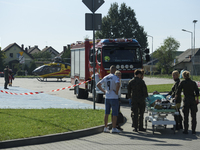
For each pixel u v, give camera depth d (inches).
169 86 1179.3
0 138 279.1
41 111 458.0
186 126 336.2
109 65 609.9
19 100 660.7
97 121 378.0
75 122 365.7
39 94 831.1
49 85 1279.5
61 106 557.9
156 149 264.1
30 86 1187.3
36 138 287.0
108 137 317.7
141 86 350.0
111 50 616.7
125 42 627.2
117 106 344.5
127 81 618.2
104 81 349.1
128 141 297.7
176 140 301.7
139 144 284.4
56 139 300.2
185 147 271.1
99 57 622.2
